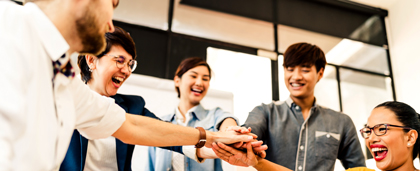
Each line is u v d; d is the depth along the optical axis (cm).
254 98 394
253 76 410
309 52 269
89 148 163
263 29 445
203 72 292
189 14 415
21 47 80
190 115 279
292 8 473
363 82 467
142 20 391
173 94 308
